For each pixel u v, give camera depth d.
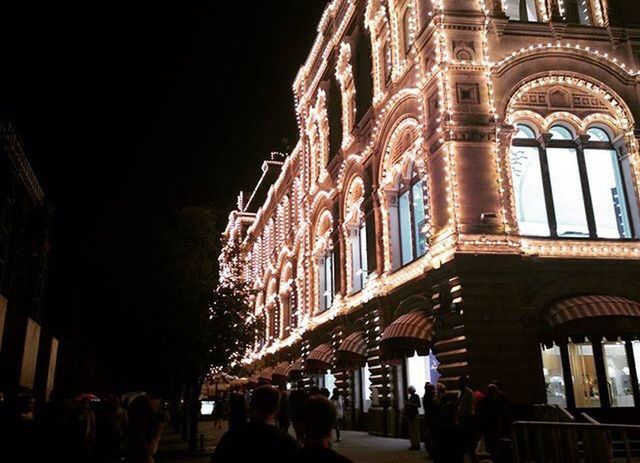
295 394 18.52
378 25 29.89
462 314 18.98
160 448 24.30
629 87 22.70
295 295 45.38
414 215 25.45
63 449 7.15
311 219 40.34
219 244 27.39
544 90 22.31
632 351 19.31
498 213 20.20
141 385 34.31
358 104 32.38
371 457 18.11
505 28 22.52
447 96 21.36
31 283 31.89
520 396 18.38
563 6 23.78
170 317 25.05
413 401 20.50
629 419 17.81
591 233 21.25
